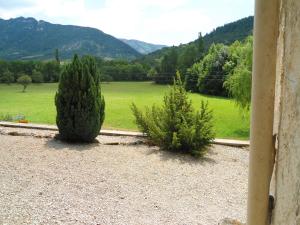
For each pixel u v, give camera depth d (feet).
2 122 37.88
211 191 19.90
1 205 15.55
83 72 28.48
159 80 219.00
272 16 4.14
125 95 157.07
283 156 3.73
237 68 63.62
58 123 29.04
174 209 16.85
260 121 4.31
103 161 24.36
